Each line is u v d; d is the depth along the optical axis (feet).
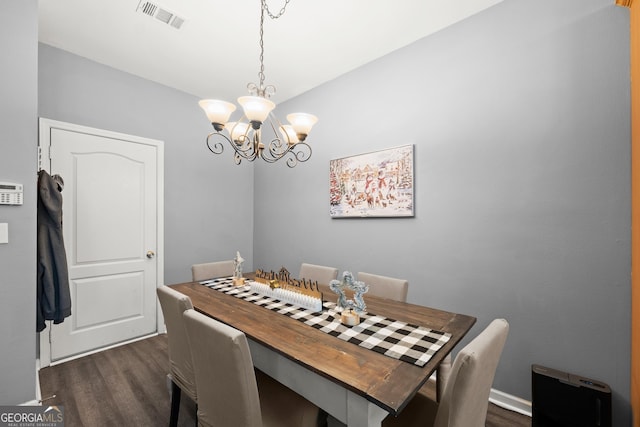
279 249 11.43
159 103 9.86
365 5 6.35
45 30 7.16
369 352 3.63
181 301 4.36
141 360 7.91
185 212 10.52
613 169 5.04
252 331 4.27
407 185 7.63
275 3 6.30
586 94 5.28
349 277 4.66
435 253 7.22
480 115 6.51
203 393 3.82
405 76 7.79
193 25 7.02
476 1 6.21
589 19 5.25
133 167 9.20
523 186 5.96
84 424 5.48
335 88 9.52
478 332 6.54
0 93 5.39
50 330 7.66
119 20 6.82
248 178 12.49
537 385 5.43
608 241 5.09
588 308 5.29
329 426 4.23
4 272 5.44
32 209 5.76
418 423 3.72
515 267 6.07
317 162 10.06
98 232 8.50
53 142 7.70
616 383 5.03
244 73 9.28
